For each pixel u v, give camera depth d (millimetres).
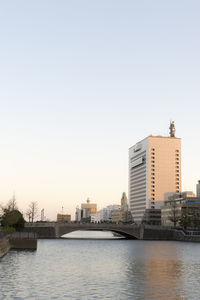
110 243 176500
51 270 70438
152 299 46219
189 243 180500
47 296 46406
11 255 96500
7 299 44438
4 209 180500
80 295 47438
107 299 45469
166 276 65375
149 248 140625
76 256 103062
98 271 70938
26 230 191875
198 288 53719
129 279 61375
